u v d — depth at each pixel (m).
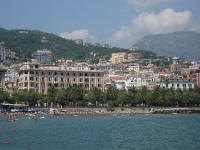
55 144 138.38
